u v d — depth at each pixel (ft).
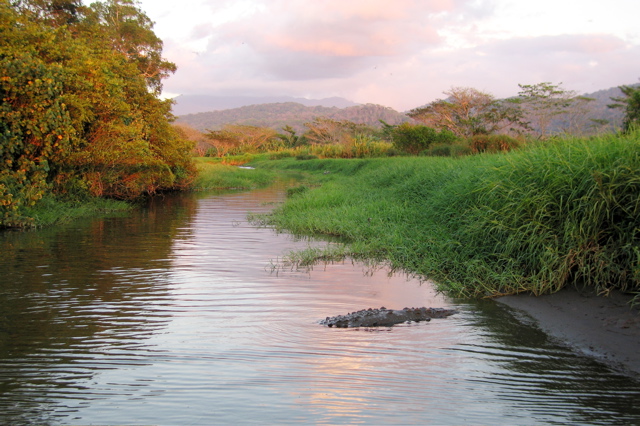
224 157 216.13
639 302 16.99
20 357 13.93
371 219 36.09
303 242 32.42
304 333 15.88
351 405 11.34
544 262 19.81
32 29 42.24
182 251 29.19
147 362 13.61
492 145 78.64
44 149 39.37
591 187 19.76
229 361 13.69
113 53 64.08
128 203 56.34
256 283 22.03
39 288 20.90
